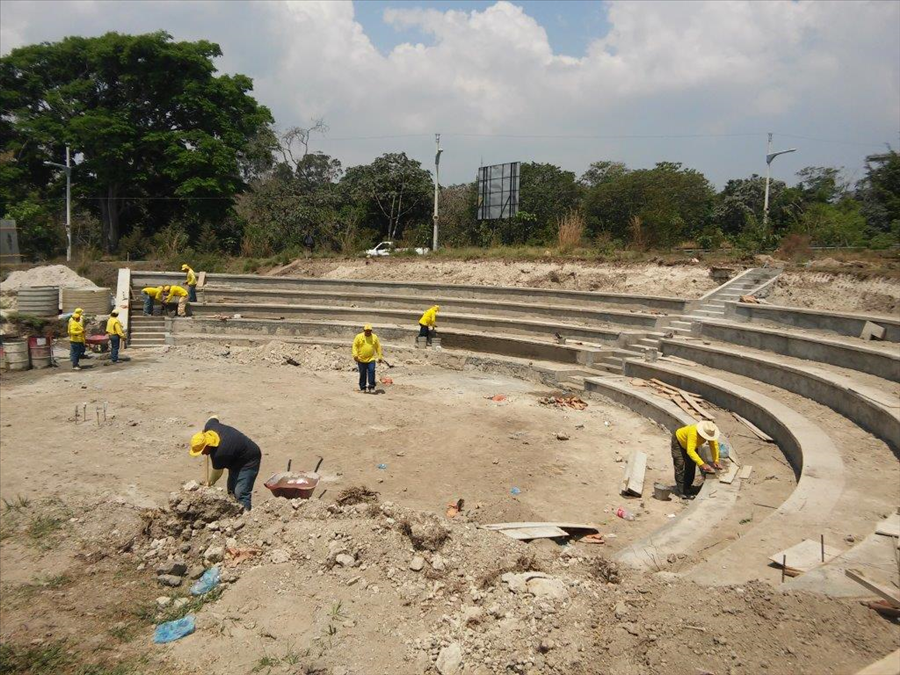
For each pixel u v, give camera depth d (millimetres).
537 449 12008
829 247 21547
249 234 35438
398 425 13469
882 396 10492
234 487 8461
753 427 11711
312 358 19688
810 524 6945
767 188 33594
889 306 15812
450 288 24141
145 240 36312
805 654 4383
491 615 5465
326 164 48219
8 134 39656
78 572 6941
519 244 30172
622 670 4570
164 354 21141
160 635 5668
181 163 36812
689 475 9758
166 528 7402
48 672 5191
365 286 25828
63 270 25797
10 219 35688
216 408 14422
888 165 26672
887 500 7574
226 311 24375
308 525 7152
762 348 15508
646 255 23719
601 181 52000
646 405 14062
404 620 5605
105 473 10273
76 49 37875
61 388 16125
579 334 19328
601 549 7820
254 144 41875
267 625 5684
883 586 5066
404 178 41719
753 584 5332
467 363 19750
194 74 38750
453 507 9156
